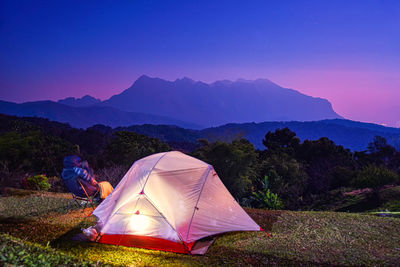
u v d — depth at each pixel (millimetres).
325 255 4898
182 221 5578
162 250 5191
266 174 29875
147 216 5605
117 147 28234
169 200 5793
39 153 25344
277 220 7074
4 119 42438
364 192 26594
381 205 21984
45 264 3514
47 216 6949
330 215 7520
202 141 28062
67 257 4184
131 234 5500
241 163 24984
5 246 3889
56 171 25078
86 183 7465
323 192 33906
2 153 21219
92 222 6527
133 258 4789
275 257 4836
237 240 5641
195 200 5969
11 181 12852
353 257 4805
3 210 7363
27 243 4750
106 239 5531
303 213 7781
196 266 4527
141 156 28406
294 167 33031
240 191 24312
